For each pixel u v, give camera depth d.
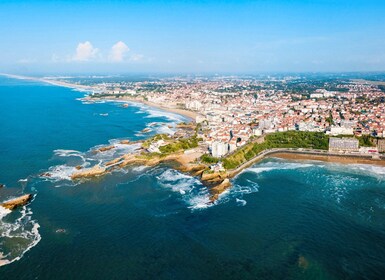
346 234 165.50
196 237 162.88
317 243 157.62
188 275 135.88
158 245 156.12
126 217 183.00
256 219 180.50
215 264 142.75
